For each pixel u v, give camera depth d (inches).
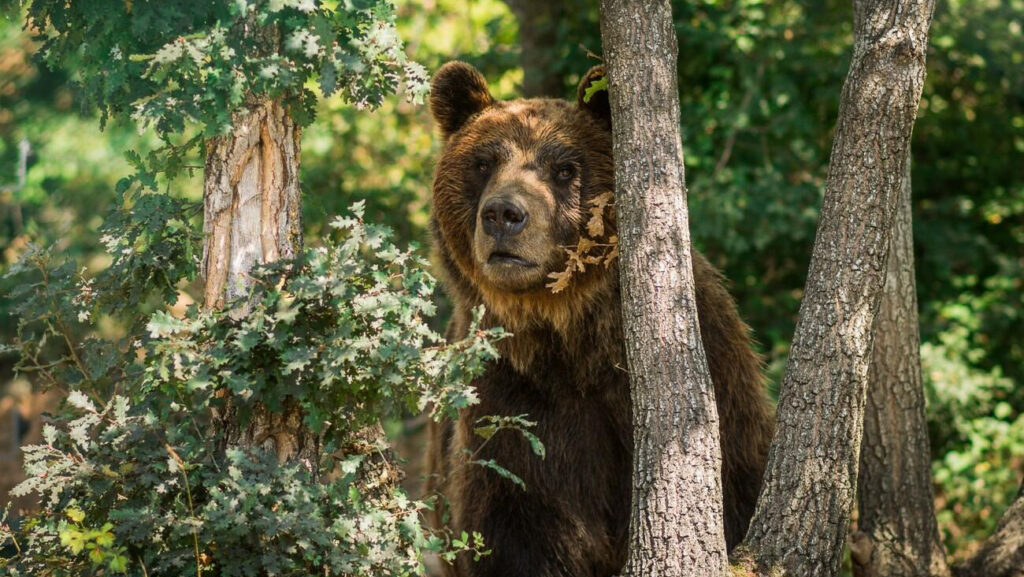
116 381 348.5
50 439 311.6
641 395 313.6
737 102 720.3
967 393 673.0
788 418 322.3
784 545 319.9
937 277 793.6
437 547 325.1
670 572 305.1
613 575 391.9
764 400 400.5
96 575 310.3
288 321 295.1
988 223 851.4
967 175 843.4
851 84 318.0
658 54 310.8
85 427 313.4
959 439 687.1
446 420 447.8
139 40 330.6
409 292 317.7
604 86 378.3
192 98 311.9
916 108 315.6
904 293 425.1
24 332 669.9
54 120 838.5
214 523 291.4
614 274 379.2
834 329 316.8
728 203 676.1
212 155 328.2
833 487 319.3
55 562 310.0
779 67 716.0
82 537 280.7
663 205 310.5
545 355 384.5
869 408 430.9
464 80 416.8
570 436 386.3
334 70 312.8
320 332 310.3
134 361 344.5
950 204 791.1
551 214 370.3
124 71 324.2
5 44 794.8
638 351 313.3
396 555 312.2
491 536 381.4
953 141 816.3
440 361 312.2
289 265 319.6
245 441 324.2
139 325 340.2
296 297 299.7
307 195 362.9
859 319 317.1
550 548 383.9
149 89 333.7
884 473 430.0
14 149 829.8
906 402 427.8
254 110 324.5
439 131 426.3
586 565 388.5
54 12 339.9
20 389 788.0
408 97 333.7
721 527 310.7
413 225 752.3
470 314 401.4
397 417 315.6
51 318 341.7
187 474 309.7
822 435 317.7
